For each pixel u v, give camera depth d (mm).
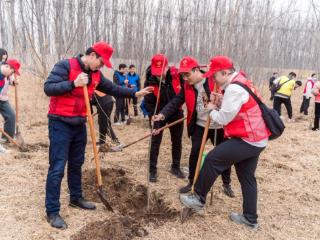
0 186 4543
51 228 3613
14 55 11344
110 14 10047
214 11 9047
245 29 8609
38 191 4477
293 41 17562
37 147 6426
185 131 8195
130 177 5070
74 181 4016
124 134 8078
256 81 11039
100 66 3588
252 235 3740
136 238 3533
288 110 11406
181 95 4508
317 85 9609
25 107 10047
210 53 8773
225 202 4457
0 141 6551
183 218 3887
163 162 5910
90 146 6680
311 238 3760
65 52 7836
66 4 8336
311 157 6762
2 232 3527
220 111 3500
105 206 4137
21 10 8711
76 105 3582
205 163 3668
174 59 9492
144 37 9945
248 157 3623
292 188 5082
